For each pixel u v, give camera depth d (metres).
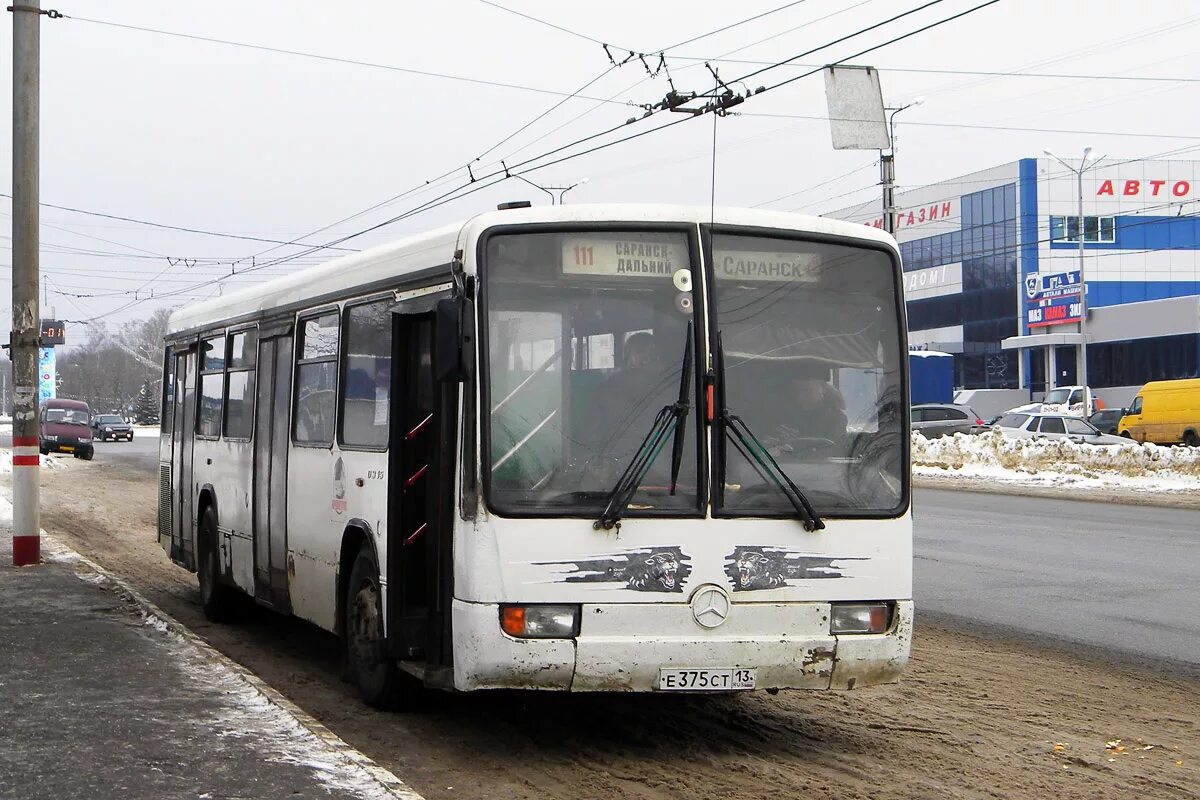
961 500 28.28
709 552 7.04
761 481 7.20
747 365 7.31
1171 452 33.75
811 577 7.20
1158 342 65.44
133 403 138.25
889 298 7.70
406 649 7.82
